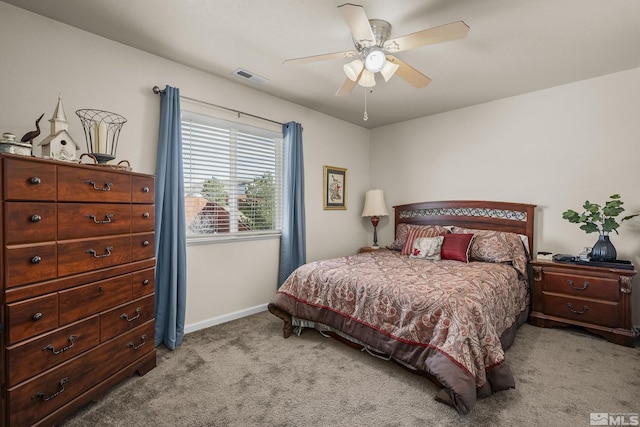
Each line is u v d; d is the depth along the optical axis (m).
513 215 3.45
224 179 3.11
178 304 2.58
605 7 1.87
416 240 3.41
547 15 1.96
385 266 2.77
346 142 4.44
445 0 1.82
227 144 3.13
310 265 2.84
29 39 1.97
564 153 3.14
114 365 1.82
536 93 3.30
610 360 2.24
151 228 2.12
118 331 1.85
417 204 4.23
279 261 3.59
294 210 3.60
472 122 3.76
